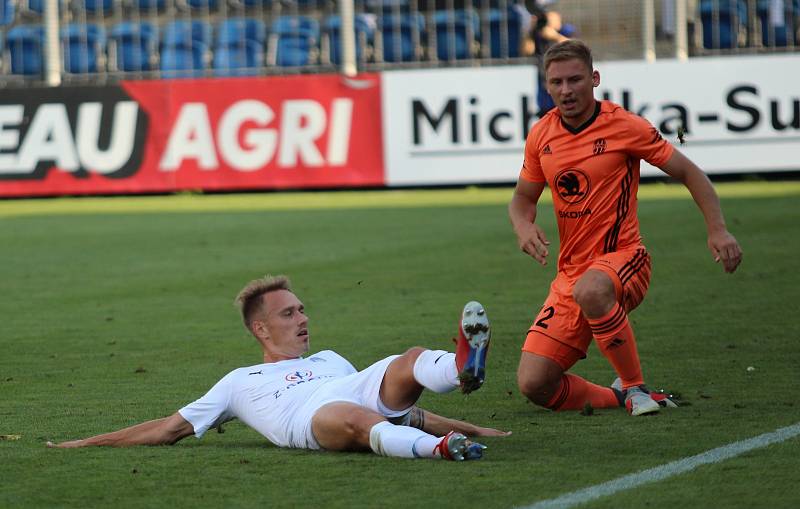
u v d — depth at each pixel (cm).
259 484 1480
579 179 1867
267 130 5959
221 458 1619
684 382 2084
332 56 6512
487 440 1694
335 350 2500
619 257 1862
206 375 2292
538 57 5734
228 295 3312
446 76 5822
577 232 1888
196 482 1500
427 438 1562
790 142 5628
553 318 1878
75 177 6075
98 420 1919
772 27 5953
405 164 5878
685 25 5838
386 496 1408
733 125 5656
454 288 3319
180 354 2522
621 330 1825
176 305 3172
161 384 2216
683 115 5675
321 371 1694
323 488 1450
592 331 1841
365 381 1619
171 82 6000
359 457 1590
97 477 1537
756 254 3706
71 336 2761
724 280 3272
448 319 2845
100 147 6050
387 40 6469
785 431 1692
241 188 6006
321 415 1600
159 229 4884
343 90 5903
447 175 5853
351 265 3794
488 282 3409
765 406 1873
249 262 3931
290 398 1652
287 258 3994
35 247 4450
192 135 6006
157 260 4047
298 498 1413
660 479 1453
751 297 2997
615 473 1487
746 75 5628
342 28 5988
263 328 1719
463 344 1461
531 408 1941
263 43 6519
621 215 1877
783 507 1333
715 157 5675
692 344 2441
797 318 2702
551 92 1859
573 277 1898
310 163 5941
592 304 1811
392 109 5872
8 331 2839
